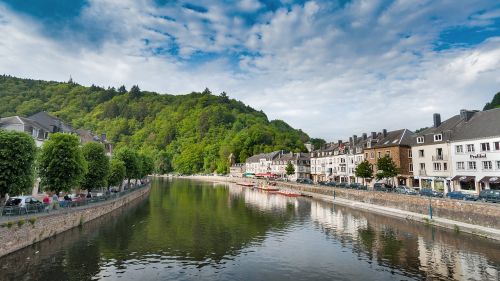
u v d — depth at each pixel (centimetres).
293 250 2773
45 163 3359
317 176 10275
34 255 2400
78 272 2120
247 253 2677
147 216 4344
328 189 6738
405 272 2216
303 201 6444
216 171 17650
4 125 4597
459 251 2645
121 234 3209
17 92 18675
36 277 1995
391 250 2744
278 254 2656
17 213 2397
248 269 2284
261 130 17512
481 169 4622
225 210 5075
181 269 2258
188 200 6450
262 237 3244
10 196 2934
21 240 2378
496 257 2464
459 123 5300
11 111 14738
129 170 6594
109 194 4616
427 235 3222
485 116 4934
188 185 11306
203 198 6881
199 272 2205
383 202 4912
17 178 2633
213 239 3130
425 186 5672
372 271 2245
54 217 2886
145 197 6850
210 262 2428
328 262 2448
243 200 6588
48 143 3456
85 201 3653
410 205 4294
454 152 5088
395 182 6391
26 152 2728
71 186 3400
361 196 5534
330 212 4912
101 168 4409
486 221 3162
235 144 17600
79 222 3447
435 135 5472
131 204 5547
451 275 2139
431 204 3919
